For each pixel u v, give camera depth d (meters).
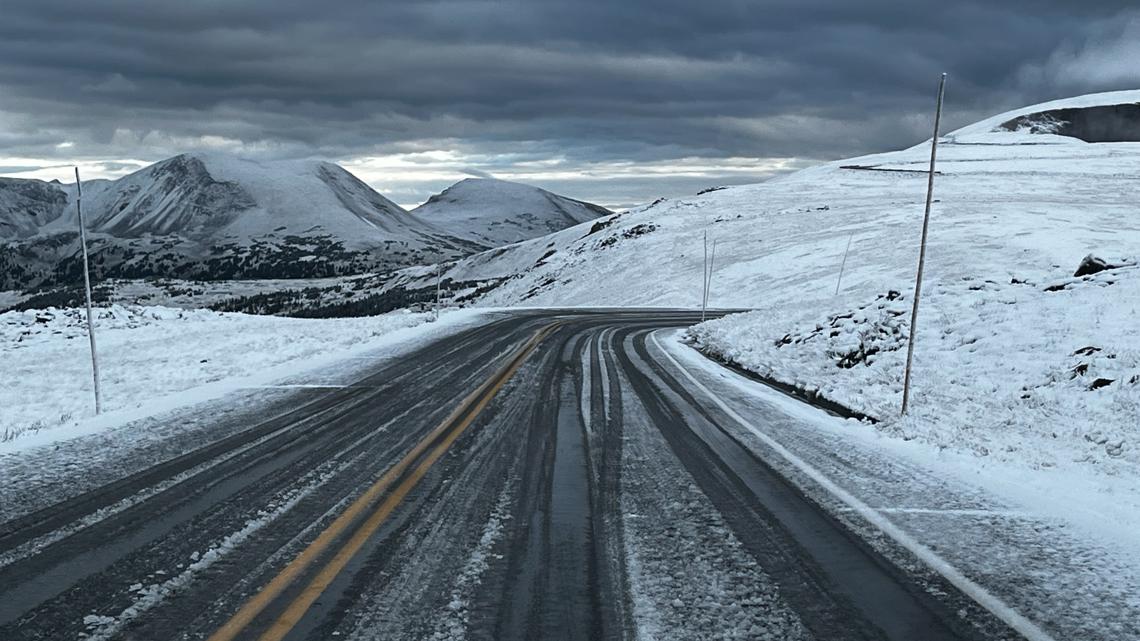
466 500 6.82
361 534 5.82
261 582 4.85
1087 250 48.31
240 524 6.07
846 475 8.10
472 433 10.00
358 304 184.00
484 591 4.74
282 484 7.37
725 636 4.16
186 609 4.45
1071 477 8.12
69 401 14.59
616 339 26.14
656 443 9.56
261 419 11.11
